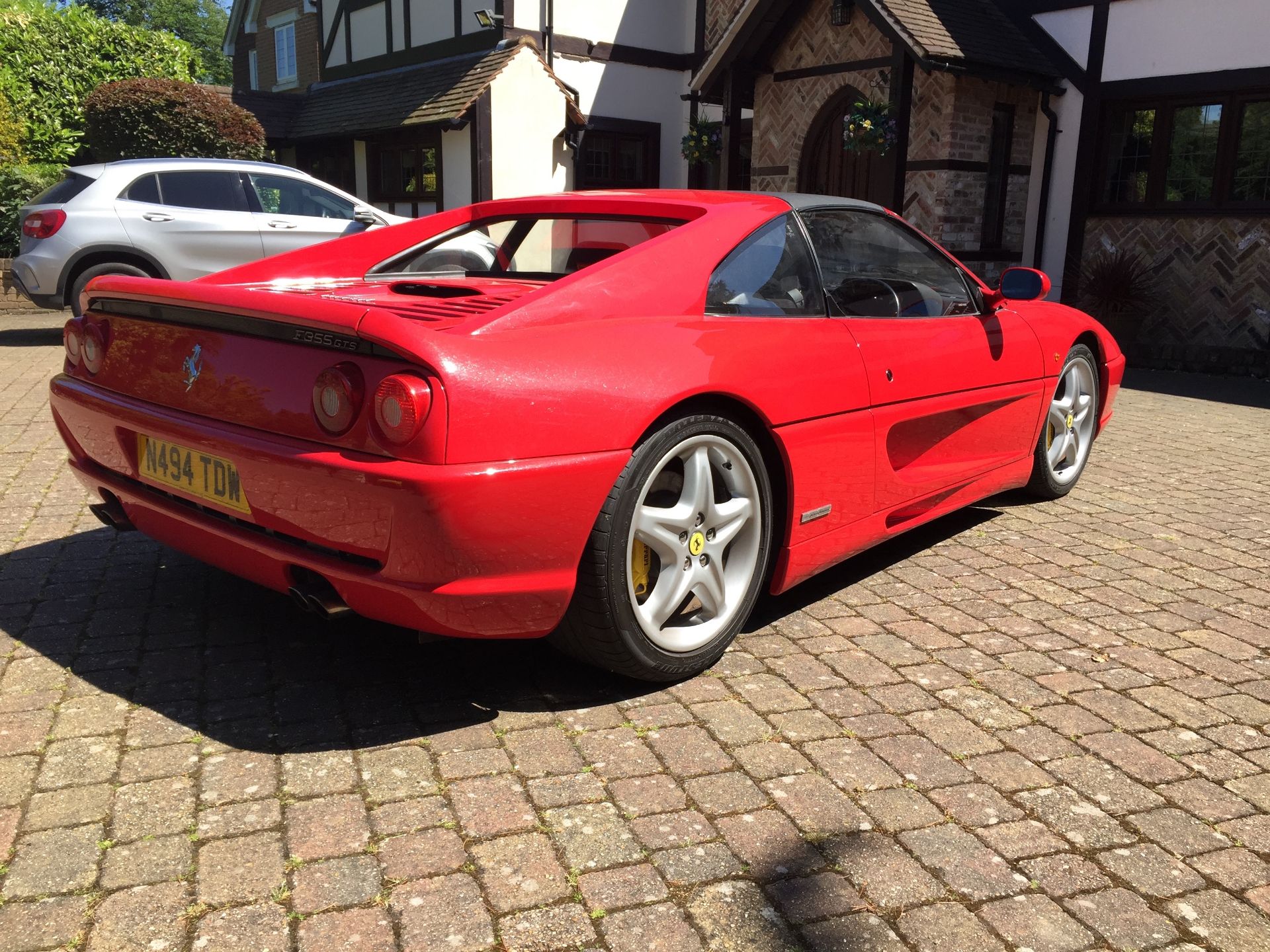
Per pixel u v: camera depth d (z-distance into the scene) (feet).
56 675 8.83
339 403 7.15
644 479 8.03
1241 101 33.71
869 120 35.60
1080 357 15.06
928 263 12.19
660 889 6.23
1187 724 8.55
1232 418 24.03
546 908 6.04
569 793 7.23
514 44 49.16
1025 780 7.59
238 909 5.94
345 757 7.64
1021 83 36.58
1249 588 11.94
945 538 13.70
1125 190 37.50
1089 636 10.38
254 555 8.08
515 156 49.55
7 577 11.18
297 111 62.08
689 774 7.54
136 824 6.72
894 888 6.31
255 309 7.72
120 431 9.14
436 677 9.02
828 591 11.57
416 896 6.10
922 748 8.01
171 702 8.41
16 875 6.18
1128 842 6.84
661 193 10.96
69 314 41.06
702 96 43.70
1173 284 35.88
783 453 9.28
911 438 11.30
